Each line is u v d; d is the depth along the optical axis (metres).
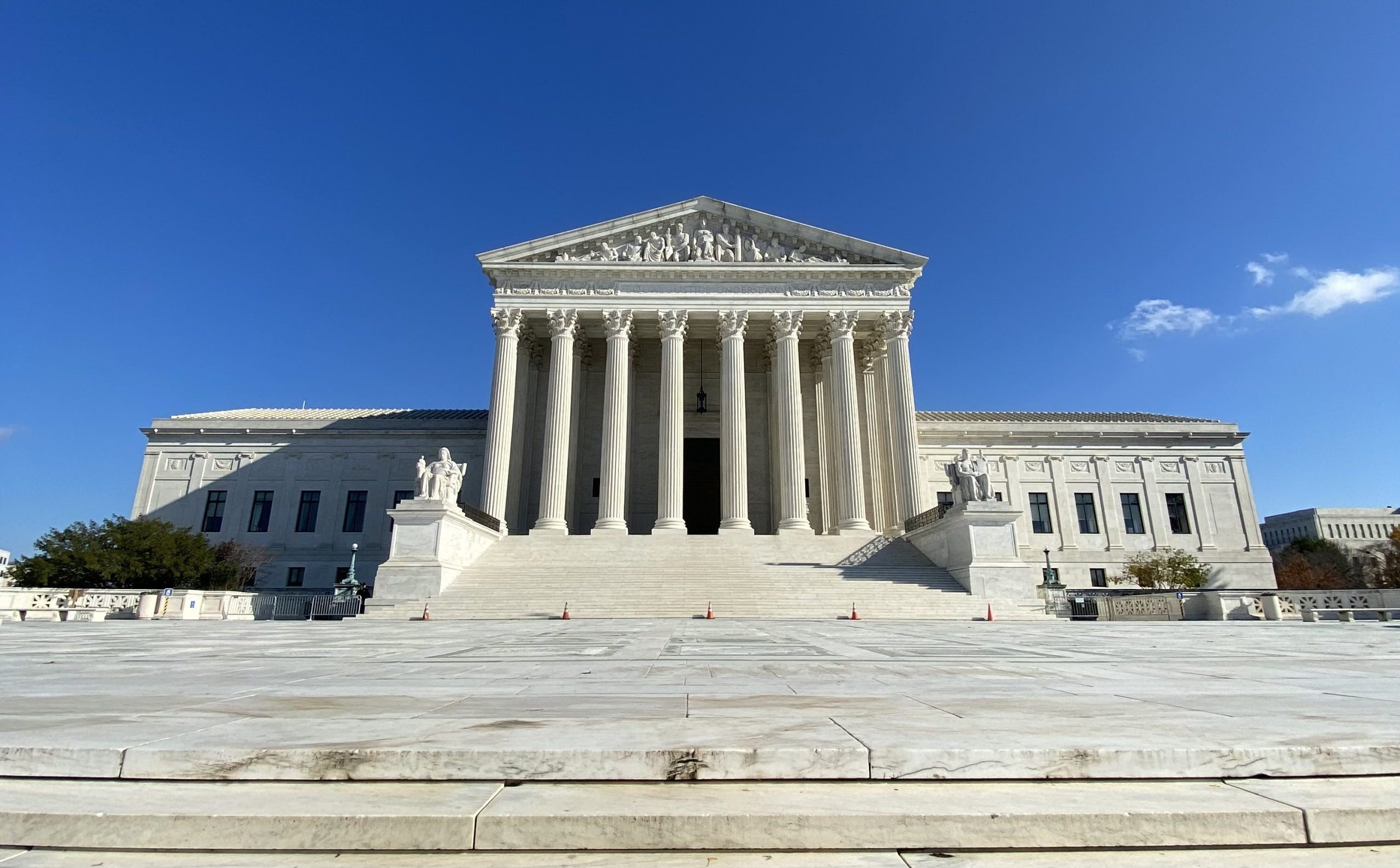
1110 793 4.53
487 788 4.67
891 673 9.88
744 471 45.59
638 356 55.62
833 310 48.47
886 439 50.91
